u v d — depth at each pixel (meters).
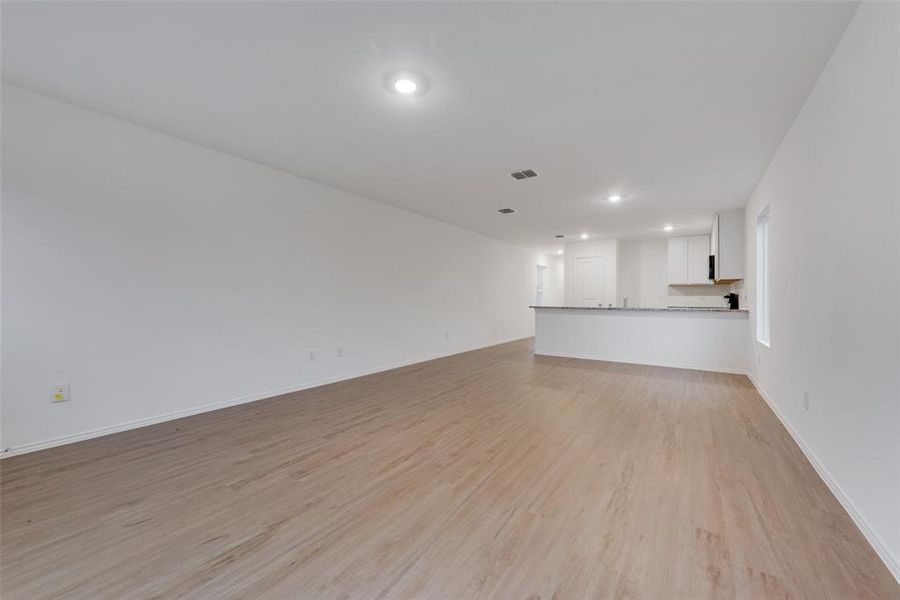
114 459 2.29
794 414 2.57
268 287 3.67
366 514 1.73
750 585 1.29
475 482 2.02
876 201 1.46
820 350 2.05
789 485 1.96
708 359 5.05
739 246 5.14
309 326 4.05
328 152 3.25
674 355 5.27
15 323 2.33
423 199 4.74
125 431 2.75
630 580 1.32
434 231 5.94
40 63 2.05
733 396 3.71
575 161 3.37
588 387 4.10
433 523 1.66
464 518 1.70
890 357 1.37
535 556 1.45
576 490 1.93
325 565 1.41
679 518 1.69
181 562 1.42
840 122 1.78
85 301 2.58
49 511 1.75
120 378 2.74
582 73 2.07
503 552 1.47
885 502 1.40
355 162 3.47
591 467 2.19
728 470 2.14
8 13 1.65
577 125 2.68
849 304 1.70
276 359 3.75
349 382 4.33
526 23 1.68
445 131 2.80
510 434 2.71
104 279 2.66
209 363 3.24
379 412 3.23
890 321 1.37
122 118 2.70
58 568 1.38
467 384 4.25
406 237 5.38
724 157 3.22
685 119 2.57
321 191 4.17
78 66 2.07
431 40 1.81
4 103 2.27
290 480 2.04
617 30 1.73
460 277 6.59
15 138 2.31
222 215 3.31
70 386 2.52
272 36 1.80
